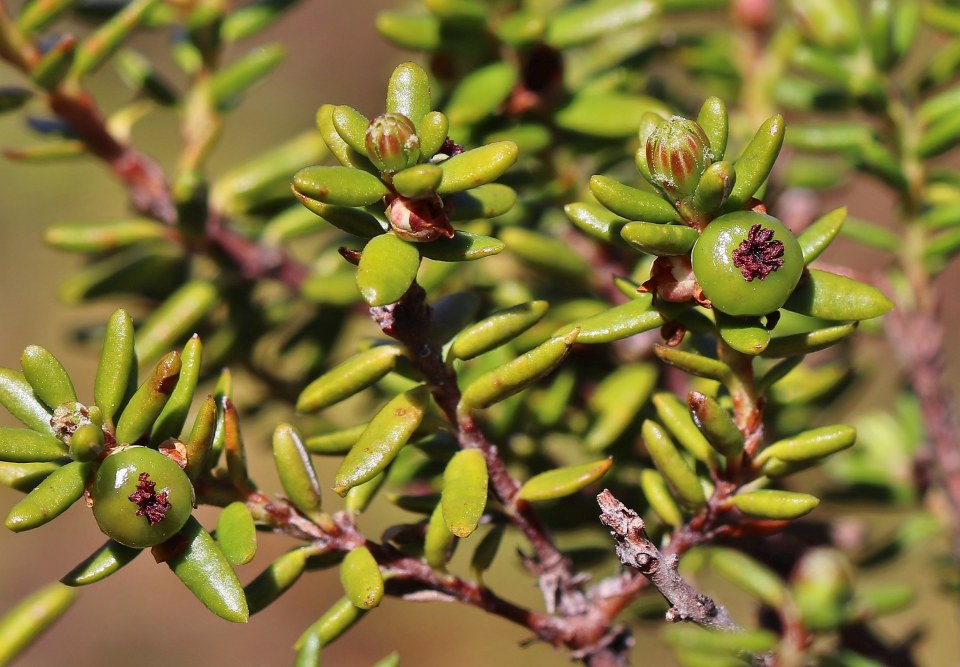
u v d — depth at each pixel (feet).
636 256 0.67
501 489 0.57
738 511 0.57
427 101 0.55
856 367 0.68
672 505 0.58
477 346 0.56
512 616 0.58
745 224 0.54
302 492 0.57
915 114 0.67
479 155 0.54
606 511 0.55
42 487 0.54
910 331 0.68
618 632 0.59
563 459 0.67
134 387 0.55
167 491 0.54
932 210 0.68
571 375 0.65
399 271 0.54
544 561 0.58
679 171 0.54
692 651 0.63
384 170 0.54
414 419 0.55
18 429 0.55
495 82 0.65
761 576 0.63
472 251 0.55
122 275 0.68
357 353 0.58
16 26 0.66
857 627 0.65
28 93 0.67
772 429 0.65
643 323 0.55
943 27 0.67
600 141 0.66
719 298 0.54
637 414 0.65
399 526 0.58
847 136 0.67
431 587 0.58
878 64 0.67
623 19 0.65
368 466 0.55
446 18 0.65
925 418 0.68
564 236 0.67
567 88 0.66
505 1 0.67
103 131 0.68
